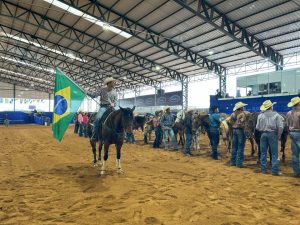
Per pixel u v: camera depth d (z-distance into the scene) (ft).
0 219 13.00
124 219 13.01
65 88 24.07
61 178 21.70
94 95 23.91
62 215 13.58
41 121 152.56
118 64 110.11
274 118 23.47
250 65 90.27
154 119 48.32
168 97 122.93
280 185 20.06
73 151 39.29
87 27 73.61
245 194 17.69
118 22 65.92
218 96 69.72
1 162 29.37
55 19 71.31
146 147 45.88
